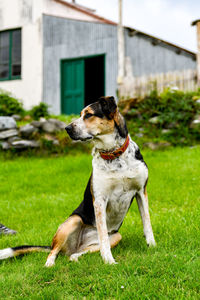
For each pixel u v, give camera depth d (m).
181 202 5.09
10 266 3.20
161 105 9.72
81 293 2.43
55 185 6.82
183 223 3.92
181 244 3.20
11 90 14.52
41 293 2.47
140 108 10.05
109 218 3.35
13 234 4.43
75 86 13.27
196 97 9.59
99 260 3.03
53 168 7.86
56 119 10.59
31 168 8.17
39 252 3.46
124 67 12.04
